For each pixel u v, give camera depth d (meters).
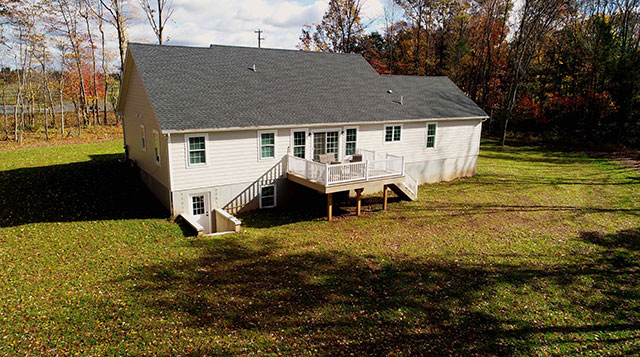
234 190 16.89
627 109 35.03
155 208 16.78
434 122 22.59
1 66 32.34
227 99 17.27
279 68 20.88
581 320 9.86
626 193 21.44
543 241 14.84
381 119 20.09
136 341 8.00
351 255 13.00
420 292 10.70
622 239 15.15
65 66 38.91
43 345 7.72
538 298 10.77
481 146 37.81
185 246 13.20
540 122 42.94
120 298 9.63
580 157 32.12
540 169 27.55
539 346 8.71
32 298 9.42
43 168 21.55
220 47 20.12
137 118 19.30
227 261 12.15
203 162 15.85
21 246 12.55
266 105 17.84
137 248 12.84
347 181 16.56
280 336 8.45
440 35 49.06
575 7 38.97
